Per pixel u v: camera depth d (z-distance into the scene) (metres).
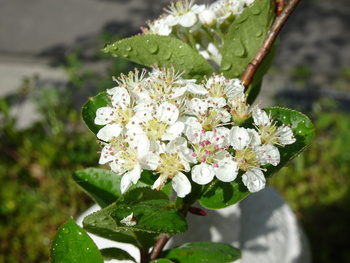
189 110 0.08
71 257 0.08
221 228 0.13
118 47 0.09
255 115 0.08
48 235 0.24
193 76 0.09
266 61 0.10
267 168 0.08
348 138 0.29
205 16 0.10
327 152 0.28
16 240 0.24
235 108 0.08
